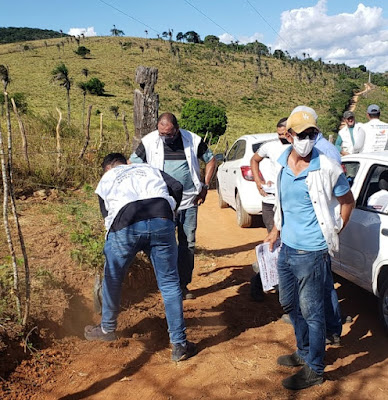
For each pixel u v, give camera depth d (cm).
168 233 369
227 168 923
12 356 358
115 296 387
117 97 7356
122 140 1276
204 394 338
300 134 315
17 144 992
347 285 553
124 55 11425
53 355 378
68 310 424
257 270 497
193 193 491
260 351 400
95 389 342
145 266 519
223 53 13625
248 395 338
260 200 789
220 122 4084
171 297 375
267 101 9306
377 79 14012
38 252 520
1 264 478
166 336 423
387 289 415
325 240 331
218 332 435
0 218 664
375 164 473
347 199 336
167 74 10106
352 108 8662
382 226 429
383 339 421
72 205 763
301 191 330
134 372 363
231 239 774
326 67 14662
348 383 353
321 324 337
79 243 550
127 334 423
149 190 374
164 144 479
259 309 488
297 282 356
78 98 6731
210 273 603
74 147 1068
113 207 371
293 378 346
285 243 345
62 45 12312
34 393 336
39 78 8056
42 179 900
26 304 370
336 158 397
